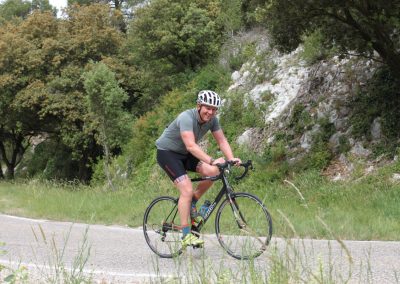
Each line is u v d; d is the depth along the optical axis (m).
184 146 6.27
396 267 5.58
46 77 29.39
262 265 5.26
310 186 13.84
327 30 13.69
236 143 17.86
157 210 6.91
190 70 25.73
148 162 21.31
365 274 5.24
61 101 28.05
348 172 13.84
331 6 12.17
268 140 16.81
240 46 23.06
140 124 23.33
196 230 6.34
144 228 7.00
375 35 13.20
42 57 29.38
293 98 17.44
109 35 29.80
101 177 24.30
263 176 15.21
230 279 4.04
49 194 14.62
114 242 7.88
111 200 12.91
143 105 28.58
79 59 29.81
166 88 27.09
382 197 11.17
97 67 19.28
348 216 9.59
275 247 4.14
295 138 16.11
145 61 27.67
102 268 6.01
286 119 16.81
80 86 28.72
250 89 19.84
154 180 19.52
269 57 20.34
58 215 11.33
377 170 13.14
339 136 14.91
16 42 29.56
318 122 15.70
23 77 29.48
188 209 6.15
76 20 30.80
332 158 14.65
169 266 6.02
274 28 13.48
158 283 4.61
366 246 6.97
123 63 29.80
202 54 25.94
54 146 36.53
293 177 14.65
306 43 18.62
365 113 14.70
